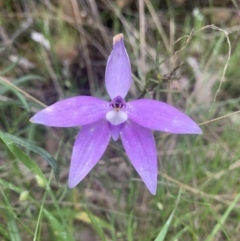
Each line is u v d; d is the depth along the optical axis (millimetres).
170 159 167
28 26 180
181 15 194
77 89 182
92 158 99
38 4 183
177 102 174
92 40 186
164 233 118
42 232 148
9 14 182
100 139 101
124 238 152
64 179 161
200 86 181
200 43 188
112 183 163
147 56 182
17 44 181
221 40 173
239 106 182
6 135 116
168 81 135
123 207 161
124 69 104
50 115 97
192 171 159
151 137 101
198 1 194
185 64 186
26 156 118
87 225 154
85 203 150
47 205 151
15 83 156
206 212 146
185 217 146
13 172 152
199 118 176
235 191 161
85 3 187
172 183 156
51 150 168
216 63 186
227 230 154
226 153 170
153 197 157
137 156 100
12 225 129
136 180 152
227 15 192
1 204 133
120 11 190
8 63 178
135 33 184
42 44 178
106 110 102
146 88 137
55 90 179
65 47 182
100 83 184
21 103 151
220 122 179
